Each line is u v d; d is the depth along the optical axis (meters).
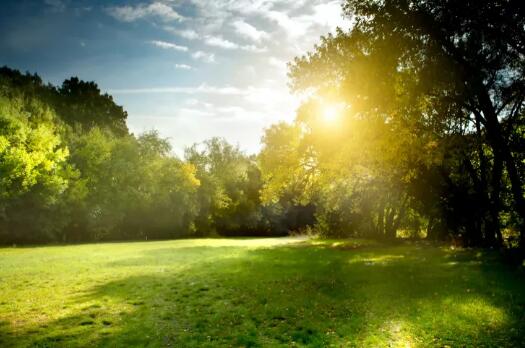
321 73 23.02
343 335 9.48
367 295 13.69
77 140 56.59
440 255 25.22
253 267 21.73
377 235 47.84
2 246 43.44
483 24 16.89
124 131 77.50
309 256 27.92
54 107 63.88
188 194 71.56
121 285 16.42
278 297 13.77
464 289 13.84
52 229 50.72
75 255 30.84
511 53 18.55
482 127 25.11
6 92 50.56
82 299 13.67
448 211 30.30
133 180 61.69
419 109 19.17
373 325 10.16
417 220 47.38
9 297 14.02
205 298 13.78
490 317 10.38
